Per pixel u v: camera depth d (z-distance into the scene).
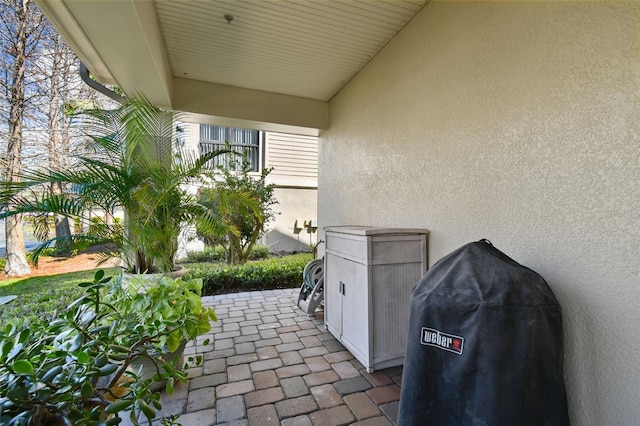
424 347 1.29
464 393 1.16
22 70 5.78
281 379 2.29
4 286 4.64
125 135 2.96
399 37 2.87
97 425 1.03
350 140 3.89
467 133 2.08
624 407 1.26
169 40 3.02
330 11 2.58
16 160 5.67
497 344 1.12
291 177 8.32
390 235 2.39
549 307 1.22
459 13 2.16
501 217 1.83
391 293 2.40
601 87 1.35
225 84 4.03
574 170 1.45
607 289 1.32
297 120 4.45
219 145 7.59
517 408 1.08
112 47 2.33
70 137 6.09
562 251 1.50
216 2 2.48
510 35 1.78
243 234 6.47
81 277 5.31
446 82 2.28
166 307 1.86
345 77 3.84
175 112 3.87
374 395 2.09
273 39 3.01
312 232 8.03
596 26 1.37
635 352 1.23
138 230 3.02
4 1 5.54
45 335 1.29
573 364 1.44
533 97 1.65
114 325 1.43
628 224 1.25
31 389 0.98
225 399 2.04
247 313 3.80
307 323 3.46
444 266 1.48
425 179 2.50
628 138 1.25
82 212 2.94
